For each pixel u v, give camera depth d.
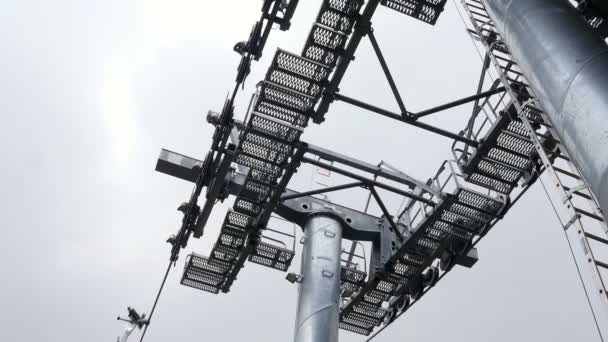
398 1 14.56
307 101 15.60
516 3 9.27
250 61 14.75
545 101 8.24
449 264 18.41
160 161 19.11
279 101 15.69
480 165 16.23
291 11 14.01
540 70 8.38
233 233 18.39
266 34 14.34
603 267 7.09
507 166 15.92
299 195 17.73
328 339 16.48
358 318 20.64
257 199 17.48
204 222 17.36
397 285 19.41
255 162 16.69
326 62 15.12
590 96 7.43
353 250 21.56
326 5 14.25
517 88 11.74
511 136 15.23
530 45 8.70
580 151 7.36
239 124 17.77
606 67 7.64
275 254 18.52
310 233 18.89
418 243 18.20
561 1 9.04
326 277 17.69
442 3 14.48
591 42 8.12
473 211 17.19
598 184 7.00
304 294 17.39
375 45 15.34
